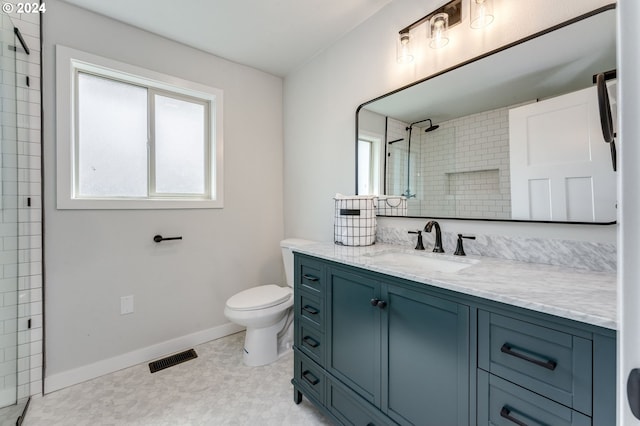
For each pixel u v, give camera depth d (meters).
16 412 1.51
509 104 1.29
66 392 1.70
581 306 0.71
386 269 1.11
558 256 1.16
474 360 0.88
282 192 2.78
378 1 1.75
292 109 2.65
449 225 1.51
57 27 1.71
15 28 1.50
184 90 2.23
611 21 1.04
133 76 1.99
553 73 1.16
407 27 1.64
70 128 1.76
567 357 0.70
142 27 1.98
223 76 2.40
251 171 2.58
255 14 1.86
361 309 1.25
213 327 2.38
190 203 2.25
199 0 1.73
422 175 1.62
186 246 2.24
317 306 1.50
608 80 1.04
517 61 1.26
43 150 1.68
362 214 1.70
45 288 1.69
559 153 1.15
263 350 2.01
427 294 1.00
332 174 2.22
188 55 2.21
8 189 1.51
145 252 2.06
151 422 1.47
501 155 1.31
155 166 2.18
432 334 0.99
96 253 1.87
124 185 2.05
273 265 2.73
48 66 1.69
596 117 1.06
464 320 0.90
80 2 1.74
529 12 1.23
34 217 1.65
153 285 2.09
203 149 2.40
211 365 2.00
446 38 1.50
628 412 0.31
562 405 0.71
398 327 1.09
